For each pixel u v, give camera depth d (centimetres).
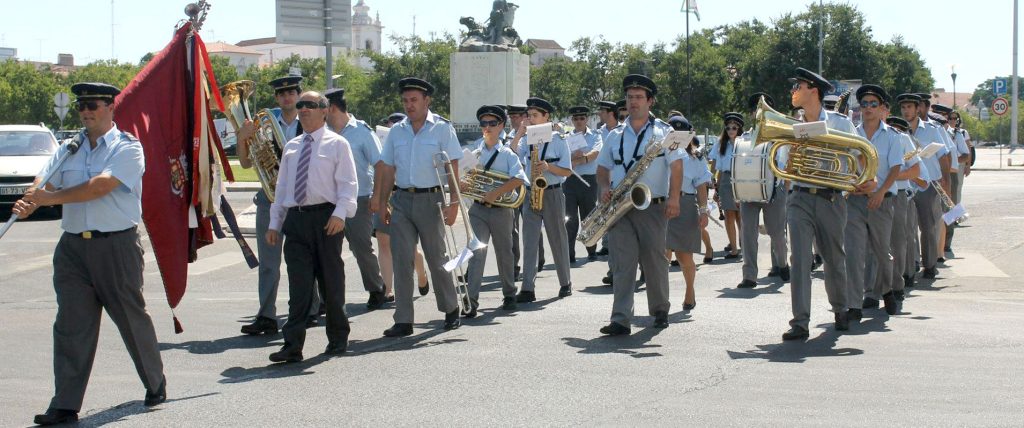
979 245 1584
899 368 741
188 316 1046
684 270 1035
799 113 948
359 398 674
